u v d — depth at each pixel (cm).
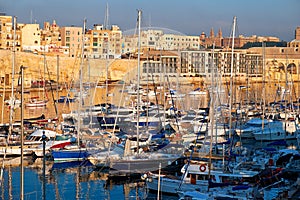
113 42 10894
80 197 3425
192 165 3425
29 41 15450
